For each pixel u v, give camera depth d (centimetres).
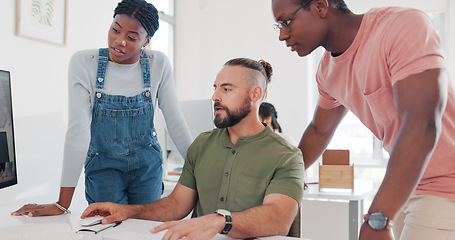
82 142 129
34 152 235
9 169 126
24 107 229
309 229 224
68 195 125
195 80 450
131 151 148
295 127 413
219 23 448
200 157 126
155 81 149
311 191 196
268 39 427
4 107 125
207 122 224
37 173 237
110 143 143
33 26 233
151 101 149
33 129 235
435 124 76
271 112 246
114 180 146
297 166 113
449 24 361
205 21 452
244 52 437
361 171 405
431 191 96
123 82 142
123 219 109
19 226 103
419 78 79
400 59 85
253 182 114
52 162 249
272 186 109
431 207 94
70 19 266
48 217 115
